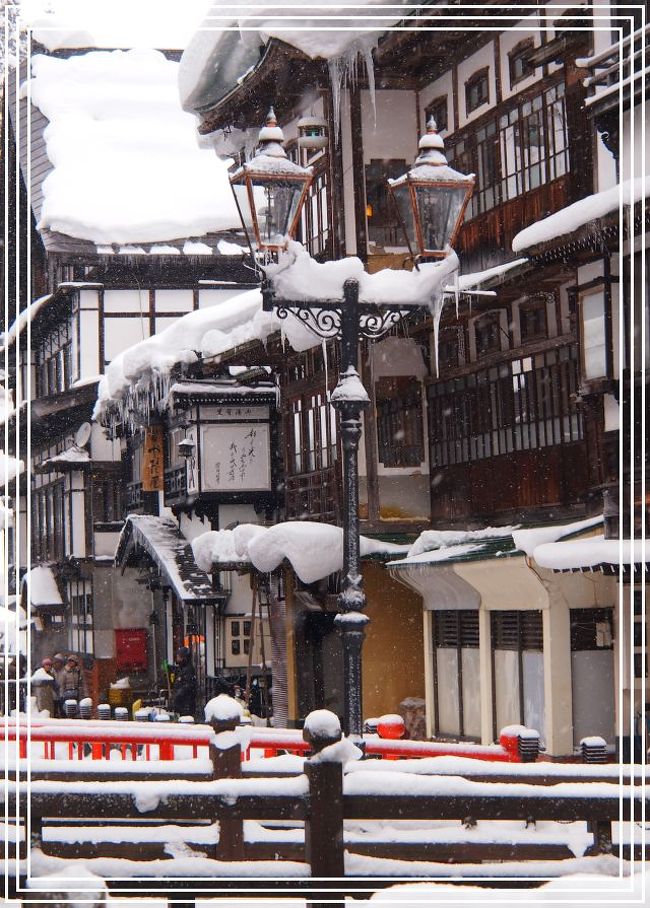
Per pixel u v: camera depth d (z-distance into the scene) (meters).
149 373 52.16
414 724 35.53
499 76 32.97
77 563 62.66
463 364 34.97
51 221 61.81
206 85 41.50
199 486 47.97
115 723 24.75
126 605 62.44
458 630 33.00
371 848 13.18
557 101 30.34
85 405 61.91
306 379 42.06
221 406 48.19
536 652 28.97
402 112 37.25
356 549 18.66
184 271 63.03
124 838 12.95
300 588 40.16
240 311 49.03
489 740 30.81
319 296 19.47
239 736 14.73
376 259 36.75
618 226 25.17
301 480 42.38
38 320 69.00
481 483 34.28
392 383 37.22
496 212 32.81
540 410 31.61
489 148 33.44
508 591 29.39
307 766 11.60
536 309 31.94
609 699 28.00
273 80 37.53
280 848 13.40
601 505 27.69
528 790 11.66
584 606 27.95
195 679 48.66
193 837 13.22
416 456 37.16
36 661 65.50
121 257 61.88
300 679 41.00
